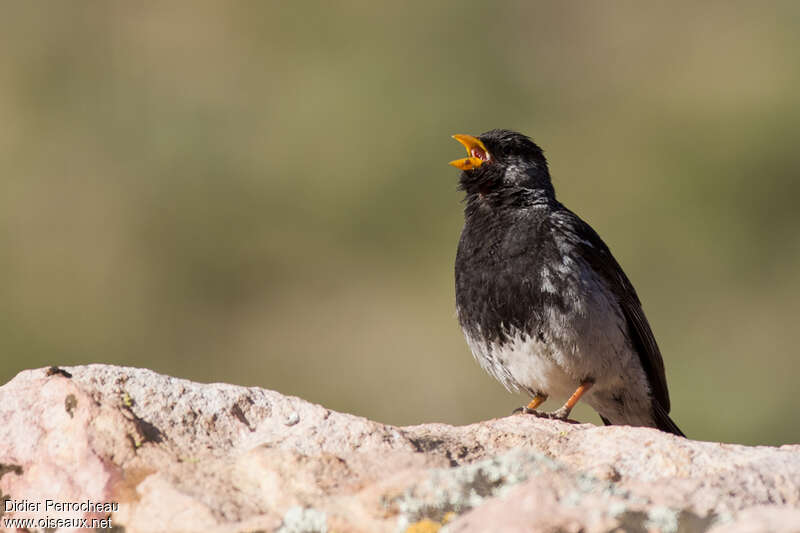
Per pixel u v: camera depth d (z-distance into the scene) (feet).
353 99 78.48
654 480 15.42
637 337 24.91
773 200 71.77
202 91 81.51
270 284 71.31
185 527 14.33
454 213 73.15
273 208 74.08
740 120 75.15
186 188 75.51
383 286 69.72
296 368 65.87
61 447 15.83
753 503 14.24
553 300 23.07
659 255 69.92
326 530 13.79
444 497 13.93
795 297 67.67
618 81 82.48
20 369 66.80
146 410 16.57
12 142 77.61
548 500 13.11
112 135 78.59
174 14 87.45
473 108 79.97
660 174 73.31
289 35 82.94
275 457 15.35
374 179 73.87
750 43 80.43
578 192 74.23
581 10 86.12
